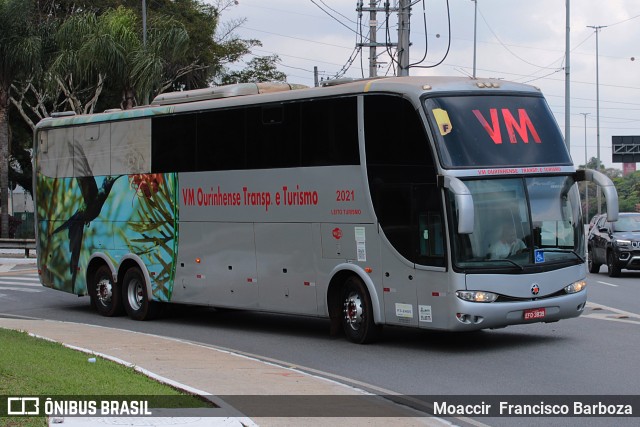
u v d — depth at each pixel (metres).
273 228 15.76
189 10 49.97
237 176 16.41
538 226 13.59
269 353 14.01
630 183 94.75
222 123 16.70
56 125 20.67
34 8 43.50
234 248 16.53
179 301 17.75
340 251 14.62
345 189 14.50
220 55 51.62
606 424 8.88
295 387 10.62
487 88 13.98
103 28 36.47
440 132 13.30
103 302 19.56
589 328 15.90
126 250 18.89
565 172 14.04
